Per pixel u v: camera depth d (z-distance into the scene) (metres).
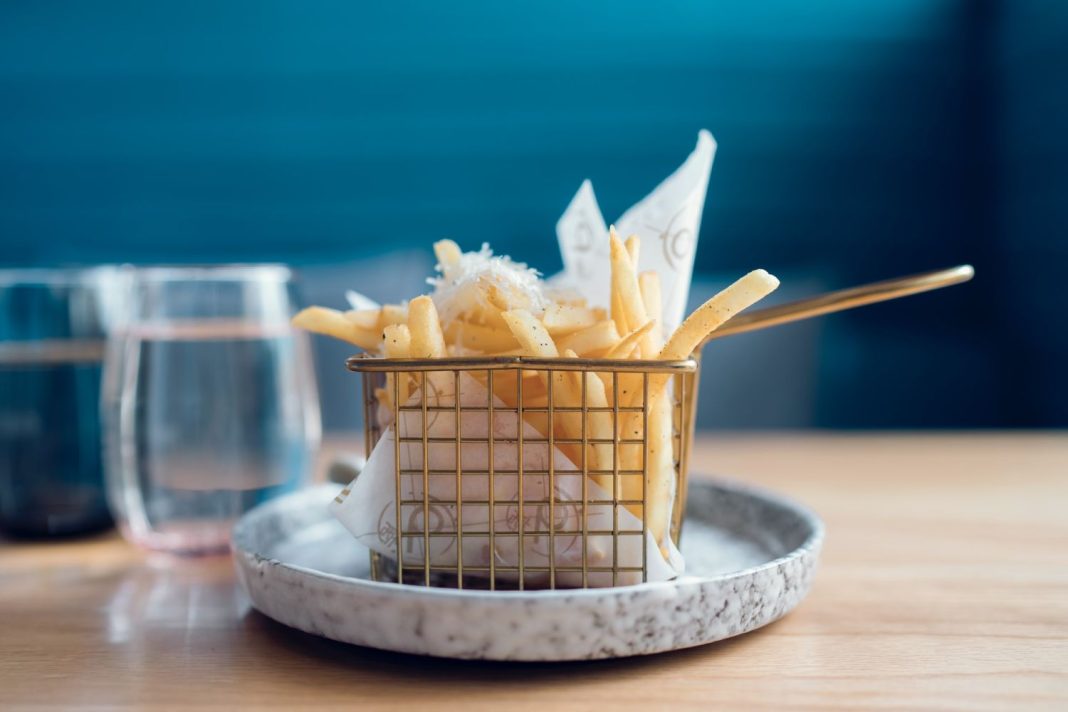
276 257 1.82
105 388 0.59
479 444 0.42
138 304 0.53
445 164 1.82
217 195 1.81
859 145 1.80
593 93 1.80
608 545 0.42
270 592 0.41
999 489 0.67
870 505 0.63
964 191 1.82
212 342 0.53
